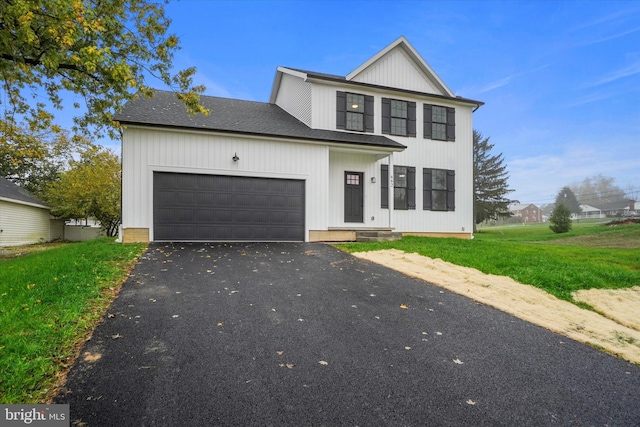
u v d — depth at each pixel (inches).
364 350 136.6
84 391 98.7
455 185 590.6
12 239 716.7
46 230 863.7
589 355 145.4
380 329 159.6
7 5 243.0
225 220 404.8
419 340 149.9
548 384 119.4
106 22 317.1
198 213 394.0
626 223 1036.5
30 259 328.8
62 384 101.3
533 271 273.0
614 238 716.0
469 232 595.5
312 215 443.8
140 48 349.4
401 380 115.5
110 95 359.3
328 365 122.6
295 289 215.3
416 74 580.1
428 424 92.8
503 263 302.5
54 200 791.7
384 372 120.0
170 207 383.9
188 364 117.6
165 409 92.4
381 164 539.2
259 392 103.0
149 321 153.8
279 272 257.6
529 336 161.5
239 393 101.8
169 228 382.9
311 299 197.5
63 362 113.3
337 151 488.1
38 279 201.8
